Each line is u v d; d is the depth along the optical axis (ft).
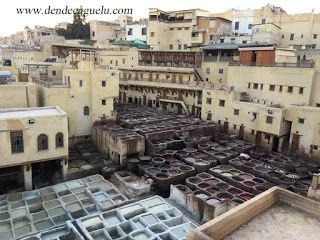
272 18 191.62
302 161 111.86
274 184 92.53
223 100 142.00
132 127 132.46
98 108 128.26
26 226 68.33
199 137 131.34
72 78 119.55
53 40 264.72
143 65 198.59
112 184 89.66
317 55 152.87
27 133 84.12
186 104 173.27
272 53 139.03
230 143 127.54
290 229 35.19
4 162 82.23
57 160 99.35
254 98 145.07
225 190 86.69
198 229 30.45
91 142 128.16
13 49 237.86
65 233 65.82
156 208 76.89
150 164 104.78
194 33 205.87
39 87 116.88
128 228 68.59
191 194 81.05
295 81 127.85
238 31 208.74
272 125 122.01
